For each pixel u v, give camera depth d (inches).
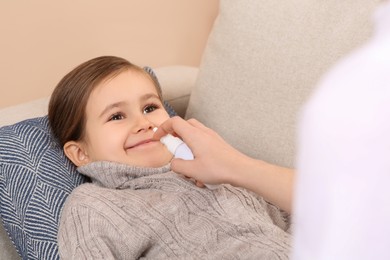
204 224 34.2
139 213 34.1
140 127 40.1
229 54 45.2
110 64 42.4
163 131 33.4
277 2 42.8
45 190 38.1
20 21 55.0
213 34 47.4
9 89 56.8
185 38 71.9
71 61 60.6
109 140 39.8
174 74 55.2
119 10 63.0
